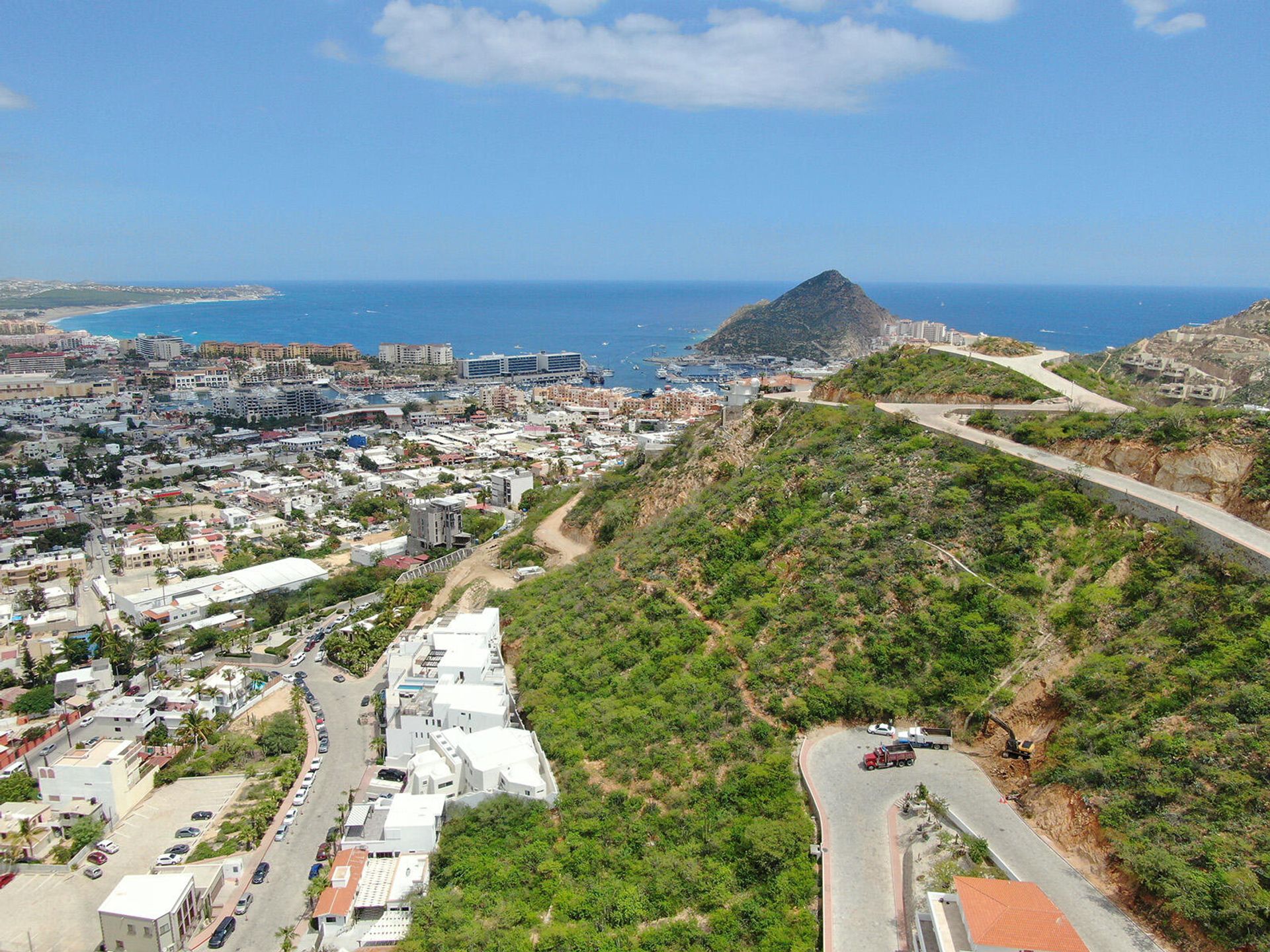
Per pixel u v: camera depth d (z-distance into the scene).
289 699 151.75
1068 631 88.12
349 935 86.88
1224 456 97.62
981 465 112.88
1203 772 67.56
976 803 77.62
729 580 120.69
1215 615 80.25
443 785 107.06
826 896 68.62
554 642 133.50
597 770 100.62
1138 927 62.00
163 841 111.25
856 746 87.88
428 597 185.88
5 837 106.94
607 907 79.44
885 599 101.50
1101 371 192.88
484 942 79.06
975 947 57.34
